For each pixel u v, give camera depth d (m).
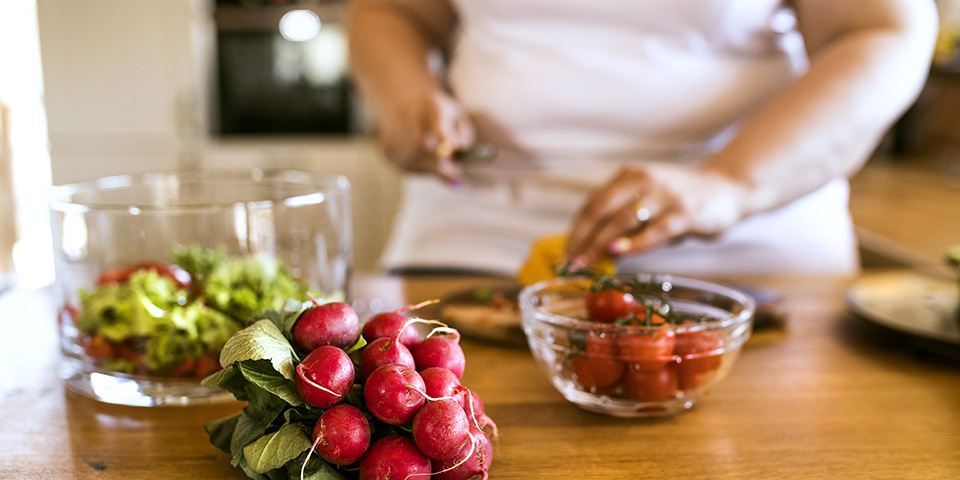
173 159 3.05
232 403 0.65
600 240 0.91
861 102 0.98
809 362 0.78
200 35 2.96
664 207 0.92
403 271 1.25
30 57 3.86
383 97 1.32
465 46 1.31
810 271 1.28
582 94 1.20
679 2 1.13
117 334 0.63
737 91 1.19
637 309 0.64
